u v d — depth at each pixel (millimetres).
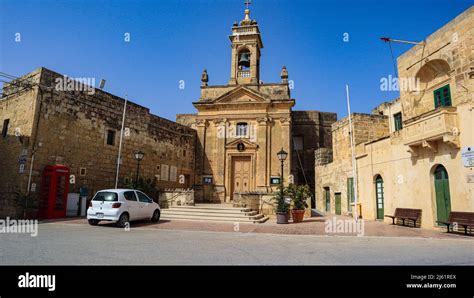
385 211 15508
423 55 13602
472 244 8641
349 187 19453
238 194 17625
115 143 18391
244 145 23484
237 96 24266
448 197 11992
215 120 24391
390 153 15305
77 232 9859
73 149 15820
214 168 23812
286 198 15211
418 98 14195
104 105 17875
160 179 21781
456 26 11938
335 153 21844
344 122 20484
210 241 8773
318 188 25234
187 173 24469
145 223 13305
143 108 20844
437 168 12633
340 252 7234
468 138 11109
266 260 6223
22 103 14992
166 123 22891
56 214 14055
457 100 11688
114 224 12695
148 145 20984
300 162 29375
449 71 12539
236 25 25938
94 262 5688
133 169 19578
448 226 11266
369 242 8977
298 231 11492
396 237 10047
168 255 6527
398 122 18703
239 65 25859
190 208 16484
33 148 13977
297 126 30219
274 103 23578
